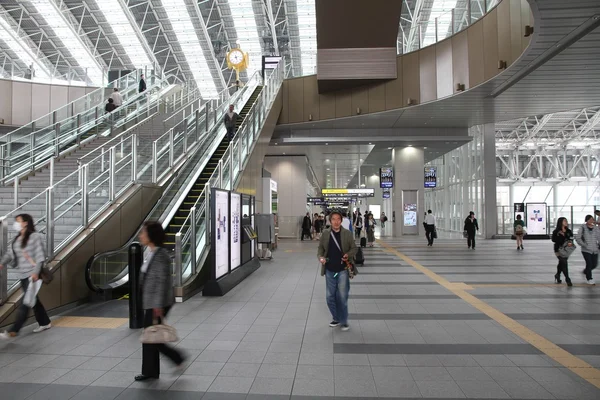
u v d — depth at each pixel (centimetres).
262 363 456
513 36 1381
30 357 477
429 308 719
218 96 2642
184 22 3762
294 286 926
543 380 408
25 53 4162
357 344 521
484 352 490
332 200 4494
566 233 938
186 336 554
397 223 2681
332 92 2256
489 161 2672
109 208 899
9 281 664
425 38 2005
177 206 1144
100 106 1878
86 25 3881
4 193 1064
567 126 4697
